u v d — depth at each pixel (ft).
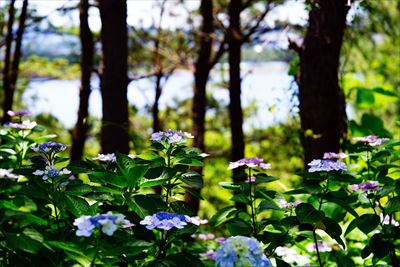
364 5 15.61
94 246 8.45
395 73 27.76
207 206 24.63
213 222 10.19
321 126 15.78
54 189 9.14
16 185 8.75
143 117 25.54
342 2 15.47
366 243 13.24
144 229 8.76
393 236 10.52
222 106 25.98
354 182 10.11
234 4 20.72
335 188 11.51
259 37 20.29
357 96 19.80
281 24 18.19
